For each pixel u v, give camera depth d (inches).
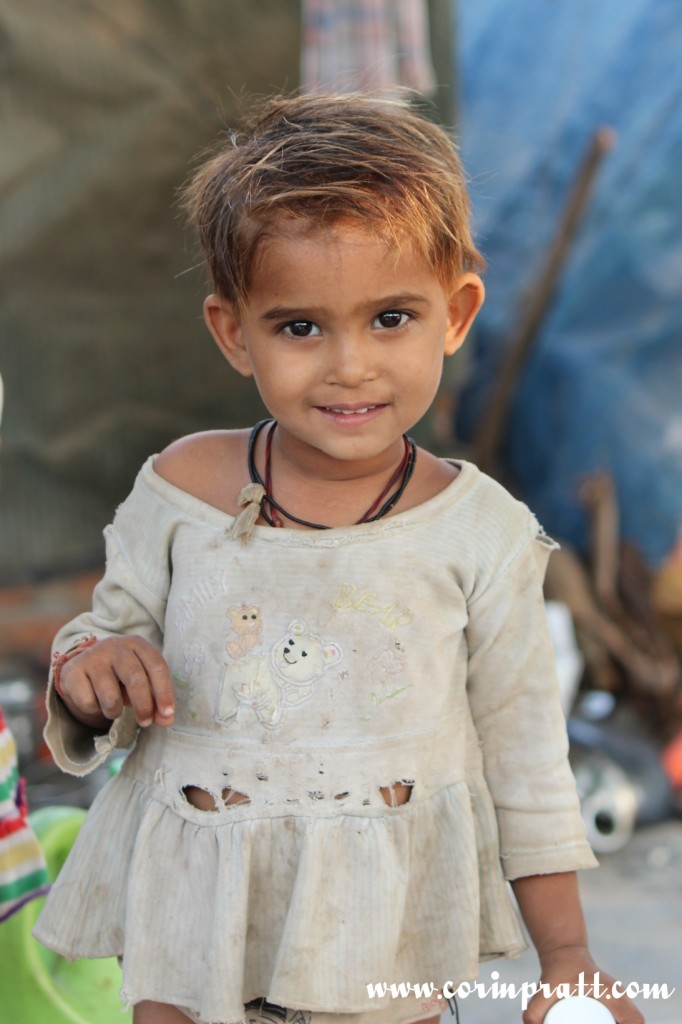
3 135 177.2
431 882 60.9
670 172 268.5
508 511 63.0
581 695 235.6
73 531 191.3
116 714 57.3
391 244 54.5
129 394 193.3
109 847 62.3
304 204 54.2
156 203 187.2
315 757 58.8
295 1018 60.6
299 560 59.9
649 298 270.5
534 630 63.3
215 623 60.1
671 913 165.3
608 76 276.4
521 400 281.3
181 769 60.2
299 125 59.5
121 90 182.1
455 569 60.9
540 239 281.4
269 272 55.0
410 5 198.4
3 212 179.2
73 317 187.3
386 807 59.1
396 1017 61.1
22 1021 77.6
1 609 206.1
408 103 65.9
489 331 285.3
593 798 190.1
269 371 56.7
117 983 81.4
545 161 281.1
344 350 55.4
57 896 62.6
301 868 57.6
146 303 191.5
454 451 264.8
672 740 212.8
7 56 176.1
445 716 61.5
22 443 187.0
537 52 283.6
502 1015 132.0
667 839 192.5
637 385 269.7
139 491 64.7
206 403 198.8
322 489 61.2
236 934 57.4
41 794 167.6
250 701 59.2
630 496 264.7
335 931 58.1
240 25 186.1
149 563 63.1
